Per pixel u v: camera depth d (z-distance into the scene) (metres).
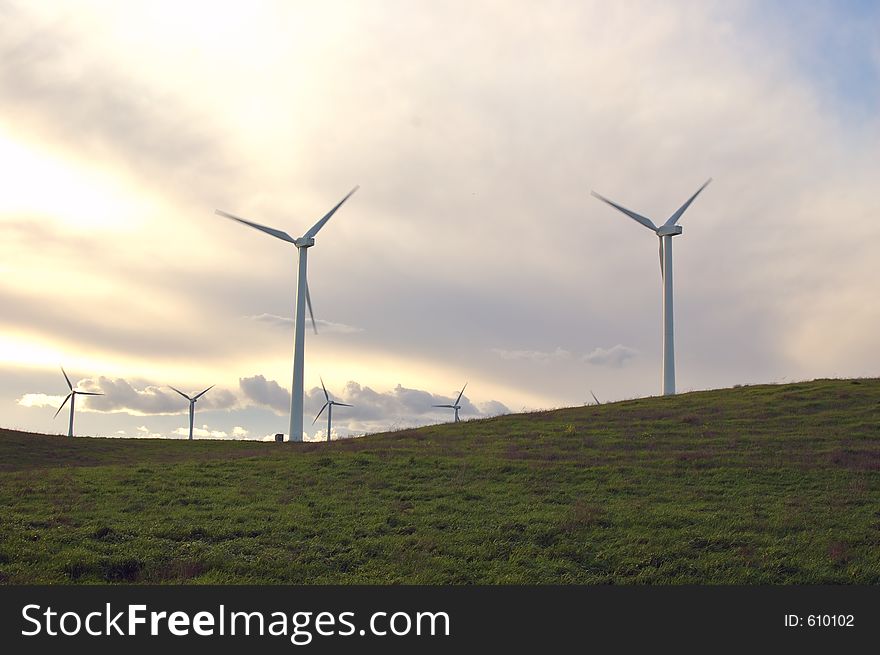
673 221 69.81
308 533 24.88
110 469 36.41
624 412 51.09
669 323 68.62
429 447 42.53
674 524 25.80
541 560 22.58
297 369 68.12
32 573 20.27
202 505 28.41
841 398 49.94
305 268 69.75
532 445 41.97
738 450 38.06
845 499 29.02
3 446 52.50
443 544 23.81
